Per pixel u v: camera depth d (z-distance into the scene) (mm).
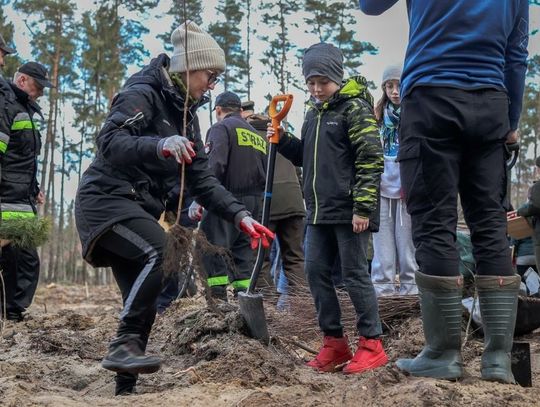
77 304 12250
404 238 5852
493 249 3465
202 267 3533
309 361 4727
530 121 32125
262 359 3938
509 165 3758
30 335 5688
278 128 4594
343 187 4266
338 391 3482
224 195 3789
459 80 3416
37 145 7152
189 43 3670
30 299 7059
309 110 4562
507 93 3648
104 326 6332
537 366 4047
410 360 3572
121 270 3740
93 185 3594
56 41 31203
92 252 3615
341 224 4289
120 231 3520
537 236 5062
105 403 3307
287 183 6781
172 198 4070
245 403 3211
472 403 3039
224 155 6355
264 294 6668
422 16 3529
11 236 5672
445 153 3428
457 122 3381
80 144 35594
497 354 3418
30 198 7125
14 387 3576
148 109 3580
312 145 4375
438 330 3438
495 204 3510
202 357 4289
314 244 4430
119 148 3410
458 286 3445
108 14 32281
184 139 3307
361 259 4301
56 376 4262
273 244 7855
